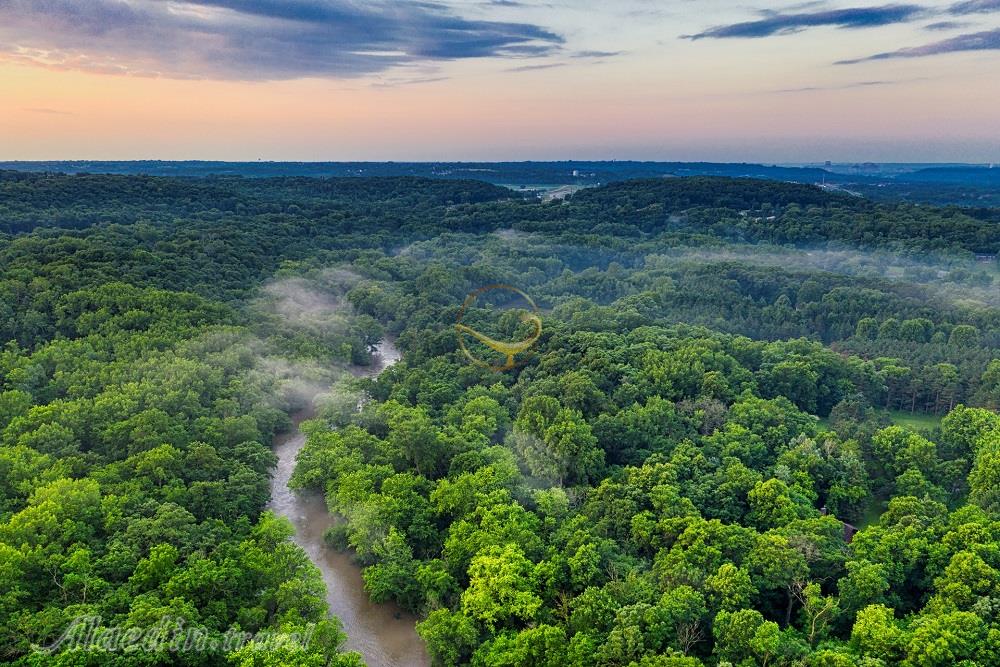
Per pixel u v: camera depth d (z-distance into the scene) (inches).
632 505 4785.9
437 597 4244.6
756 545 4264.3
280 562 4136.3
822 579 4195.4
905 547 4333.2
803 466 5433.1
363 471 5275.6
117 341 7165.4
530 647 3646.7
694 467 5354.3
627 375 6889.8
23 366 6422.2
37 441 5221.5
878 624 3607.3
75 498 4333.2
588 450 5580.7
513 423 6156.5
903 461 5664.4
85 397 6072.8
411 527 4803.2
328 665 3535.9
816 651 3565.5
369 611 4448.8
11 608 3472.0
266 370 7401.6
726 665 3348.9
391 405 6515.8
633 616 3661.4
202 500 4766.2
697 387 6845.5
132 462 5068.9
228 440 5831.7
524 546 4426.7
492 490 4985.2
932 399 7455.7
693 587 3964.1
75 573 3725.4
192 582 3745.1
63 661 3144.7
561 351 7426.2
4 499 4515.3
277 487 5851.4
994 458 5255.9
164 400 6028.5
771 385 7219.5
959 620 3592.5
